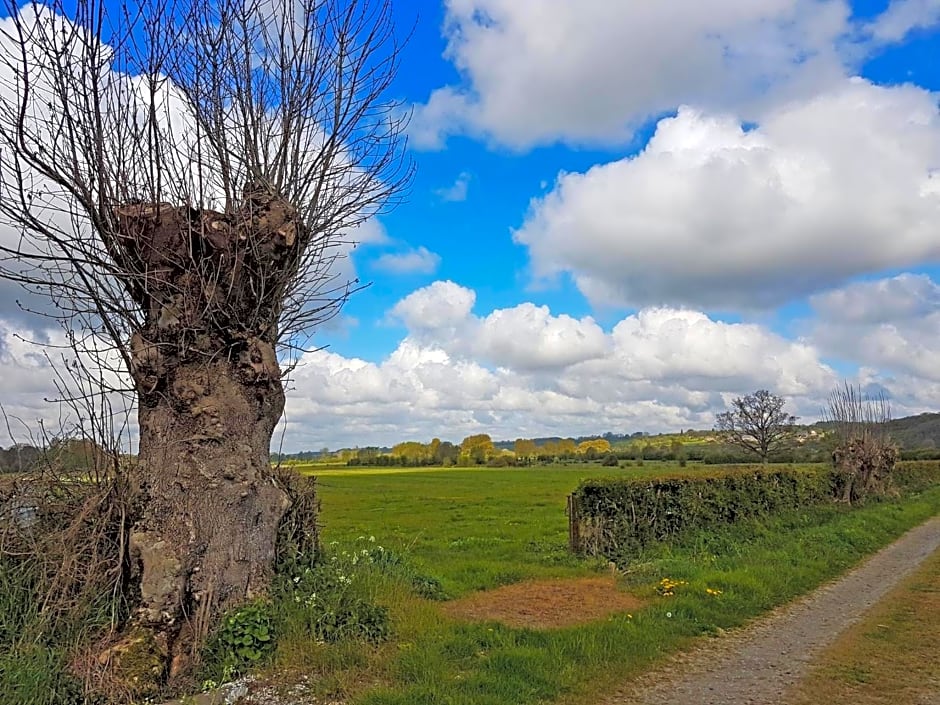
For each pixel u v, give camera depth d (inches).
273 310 328.2
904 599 447.5
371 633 300.4
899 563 593.3
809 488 944.9
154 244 292.4
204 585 283.7
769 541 651.5
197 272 294.7
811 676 296.2
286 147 334.3
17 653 243.4
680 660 320.2
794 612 415.2
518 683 267.7
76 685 241.9
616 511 610.2
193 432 294.4
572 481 2455.7
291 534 345.4
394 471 3481.8
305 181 343.0
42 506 291.0
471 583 485.4
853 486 1134.4
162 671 256.4
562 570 550.9
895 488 1366.9
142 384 294.0
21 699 225.9
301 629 287.3
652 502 633.6
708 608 400.5
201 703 241.9
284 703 243.3
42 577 272.7
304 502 366.0
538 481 2475.4
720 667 309.9
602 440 4131.4
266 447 320.5
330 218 351.9
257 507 305.9
